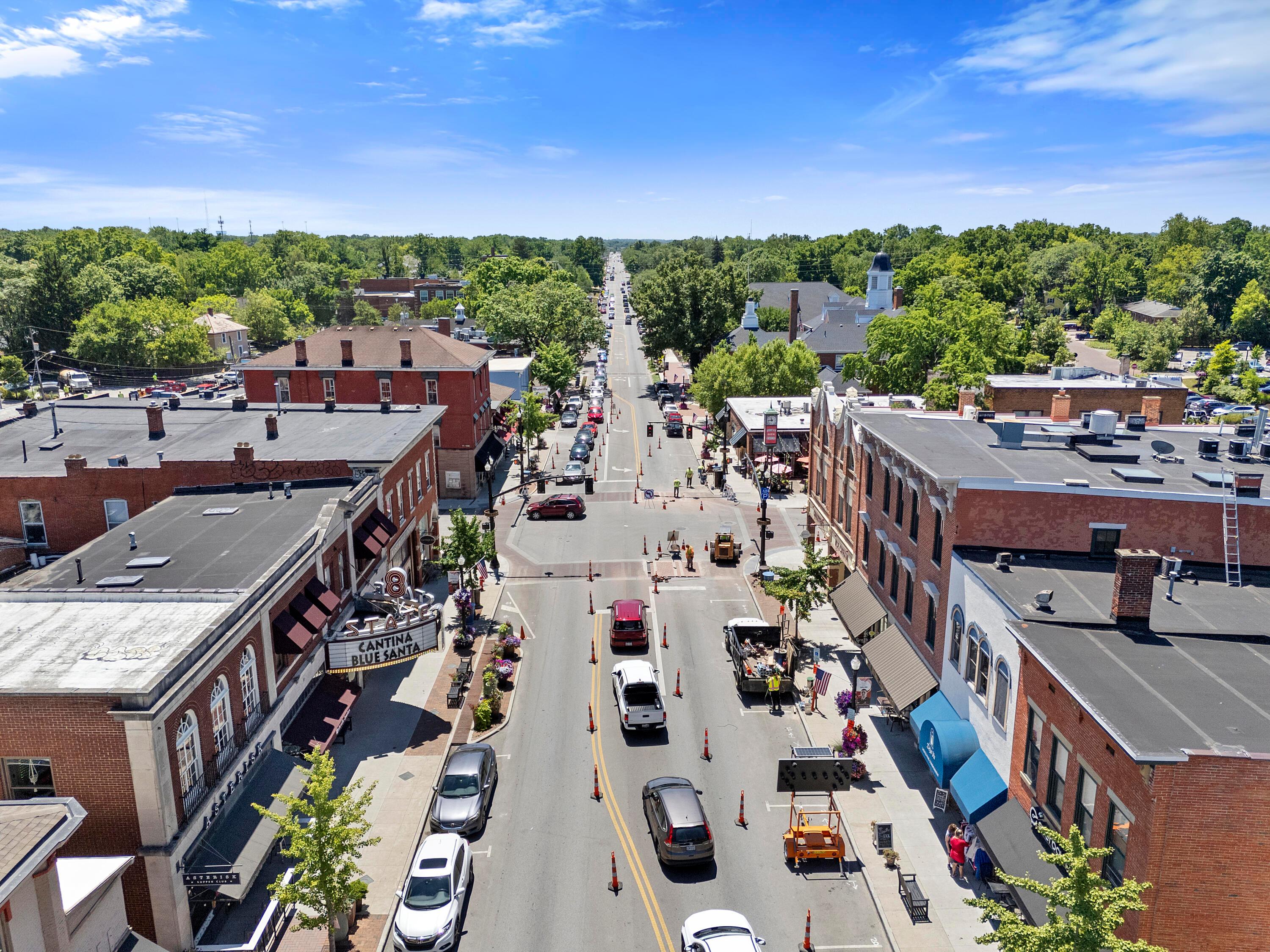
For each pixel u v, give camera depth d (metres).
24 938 15.58
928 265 186.38
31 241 191.00
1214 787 16.44
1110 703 18.80
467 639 39.50
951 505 28.12
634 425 95.94
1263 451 32.62
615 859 24.44
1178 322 141.00
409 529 45.56
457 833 25.97
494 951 21.75
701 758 30.83
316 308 176.00
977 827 23.33
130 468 39.22
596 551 53.78
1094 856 15.24
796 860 24.94
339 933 21.81
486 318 122.25
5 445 44.84
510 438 82.38
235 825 22.47
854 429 42.94
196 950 20.98
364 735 32.25
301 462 38.84
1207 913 16.91
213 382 110.06
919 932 21.92
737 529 57.91
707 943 20.47
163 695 19.97
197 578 26.69
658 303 121.62
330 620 31.12
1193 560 27.27
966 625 26.95
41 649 21.86
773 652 37.53
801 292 161.50
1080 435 34.72
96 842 19.94
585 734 32.53
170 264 193.62
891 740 31.80
